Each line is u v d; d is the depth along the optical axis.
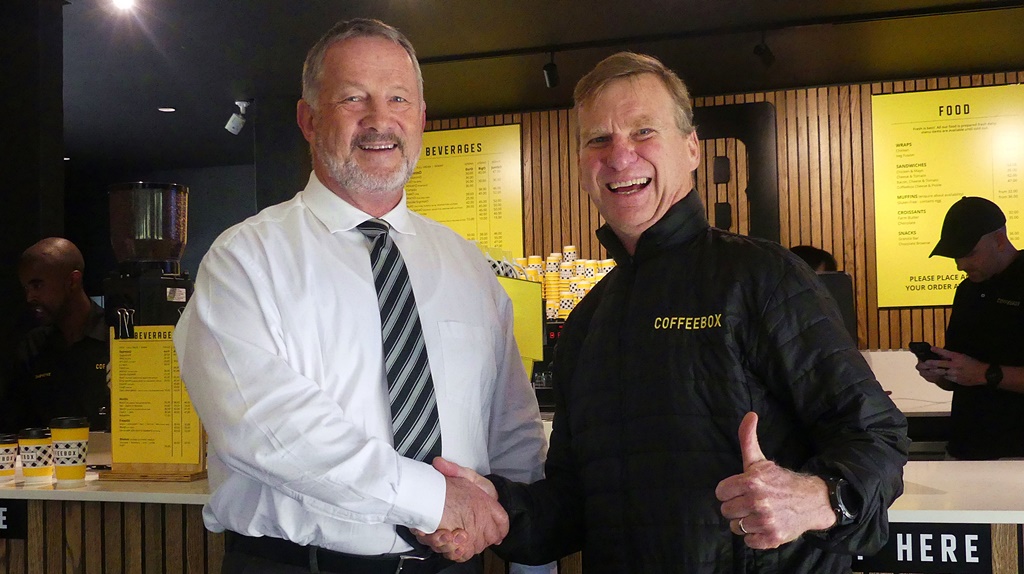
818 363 1.60
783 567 1.61
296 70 5.59
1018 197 5.47
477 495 1.78
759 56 4.78
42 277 3.48
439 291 2.00
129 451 2.56
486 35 4.77
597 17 4.52
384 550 1.80
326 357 1.85
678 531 1.66
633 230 1.83
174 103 6.65
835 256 5.74
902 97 5.64
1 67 4.52
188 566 2.38
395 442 1.84
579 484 1.95
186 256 9.59
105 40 5.10
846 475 1.45
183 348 1.92
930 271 5.62
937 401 5.17
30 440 2.59
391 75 1.95
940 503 2.01
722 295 1.69
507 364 2.17
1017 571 1.90
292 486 1.70
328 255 1.91
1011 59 5.27
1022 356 3.71
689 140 1.90
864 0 4.33
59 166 4.61
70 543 2.48
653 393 1.72
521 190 6.21
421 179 6.37
